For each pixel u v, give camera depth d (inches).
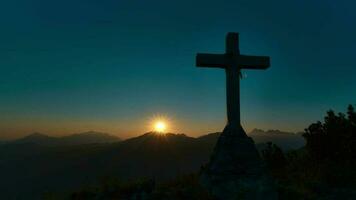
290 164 698.2
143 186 470.6
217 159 466.0
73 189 476.1
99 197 436.5
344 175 598.9
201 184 471.2
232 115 499.8
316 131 721.0
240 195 434.0
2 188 6697.8
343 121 700.7
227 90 506.3
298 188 514.6
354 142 671.8
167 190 456.4
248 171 455.5
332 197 505.0
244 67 523.5
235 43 515.8
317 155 706.2
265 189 450.9
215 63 506.6
